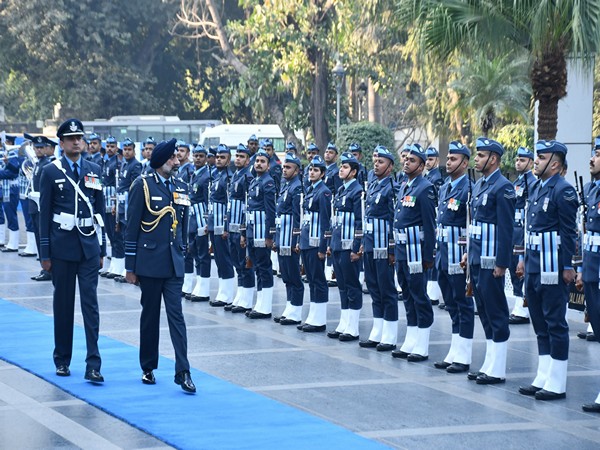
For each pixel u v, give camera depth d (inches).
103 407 349.1
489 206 398.3
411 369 425.4
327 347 474.0
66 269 397.4
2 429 323.6
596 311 373.4
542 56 612.4
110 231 724.0
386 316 466.0
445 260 425.1
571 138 722.8
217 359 439.8
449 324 535.2
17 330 506.6
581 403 369.1
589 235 373.7
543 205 377.4
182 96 2154.3
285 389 382.9
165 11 1936.5
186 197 390.0
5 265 797.9
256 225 556.1
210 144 1598.2
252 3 1355.8
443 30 625.6
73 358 434.6
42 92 1940.2
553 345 374.9
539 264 379.2
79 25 1884.8
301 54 1322.6
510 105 1192.2
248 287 579.2
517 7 593.9
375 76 1352.1
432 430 327.3
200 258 620.4
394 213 457.1
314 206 515.8
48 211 395.5
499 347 398.9
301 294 541.6
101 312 565.6
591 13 568.4
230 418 335.9
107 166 733.3
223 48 1534.2
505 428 331.6
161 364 425.7
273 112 1492.4
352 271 489.7
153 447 303.6
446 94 1301.7
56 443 307.4
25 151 855.7
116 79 1940.2
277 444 305.0
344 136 1210.0
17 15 1856.5
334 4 1294.3
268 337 499.5
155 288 381.7
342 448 301.7
